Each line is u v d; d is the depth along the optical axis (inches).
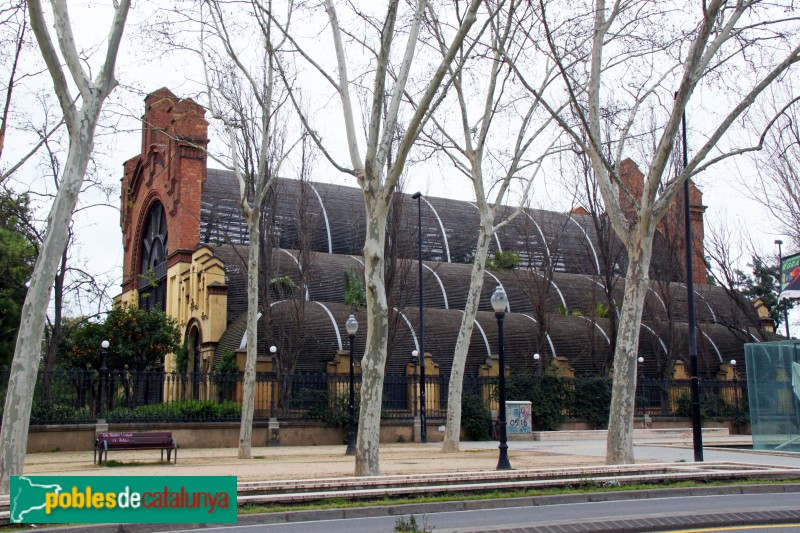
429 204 2192.4
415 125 627.8
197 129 1793.8
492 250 2137.1
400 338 1558.8
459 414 1044.5
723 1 648.4
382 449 1114.1
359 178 680.4
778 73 687.1
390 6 648.4
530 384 1503.4
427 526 385.4
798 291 1112.8
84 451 1073.5
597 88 788.0
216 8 937.5
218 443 1190.9
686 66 690.8
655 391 1651.1
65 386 1147.3
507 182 1055.0
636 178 1631.4
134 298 2062.0
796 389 1006.4
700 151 715.4
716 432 1558.8
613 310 1638.8
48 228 546.6
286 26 818.8
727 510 487.8
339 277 1760.6
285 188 1894.7
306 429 1274.6
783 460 851.4
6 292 1179.3
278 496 504.7
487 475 612.4
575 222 2305.6
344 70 709.3
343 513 485.7
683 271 1979.6
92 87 560.4
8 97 777.6
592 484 609.6
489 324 1720.0
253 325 971.3
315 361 1459.2
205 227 1843.0
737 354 1907.0
